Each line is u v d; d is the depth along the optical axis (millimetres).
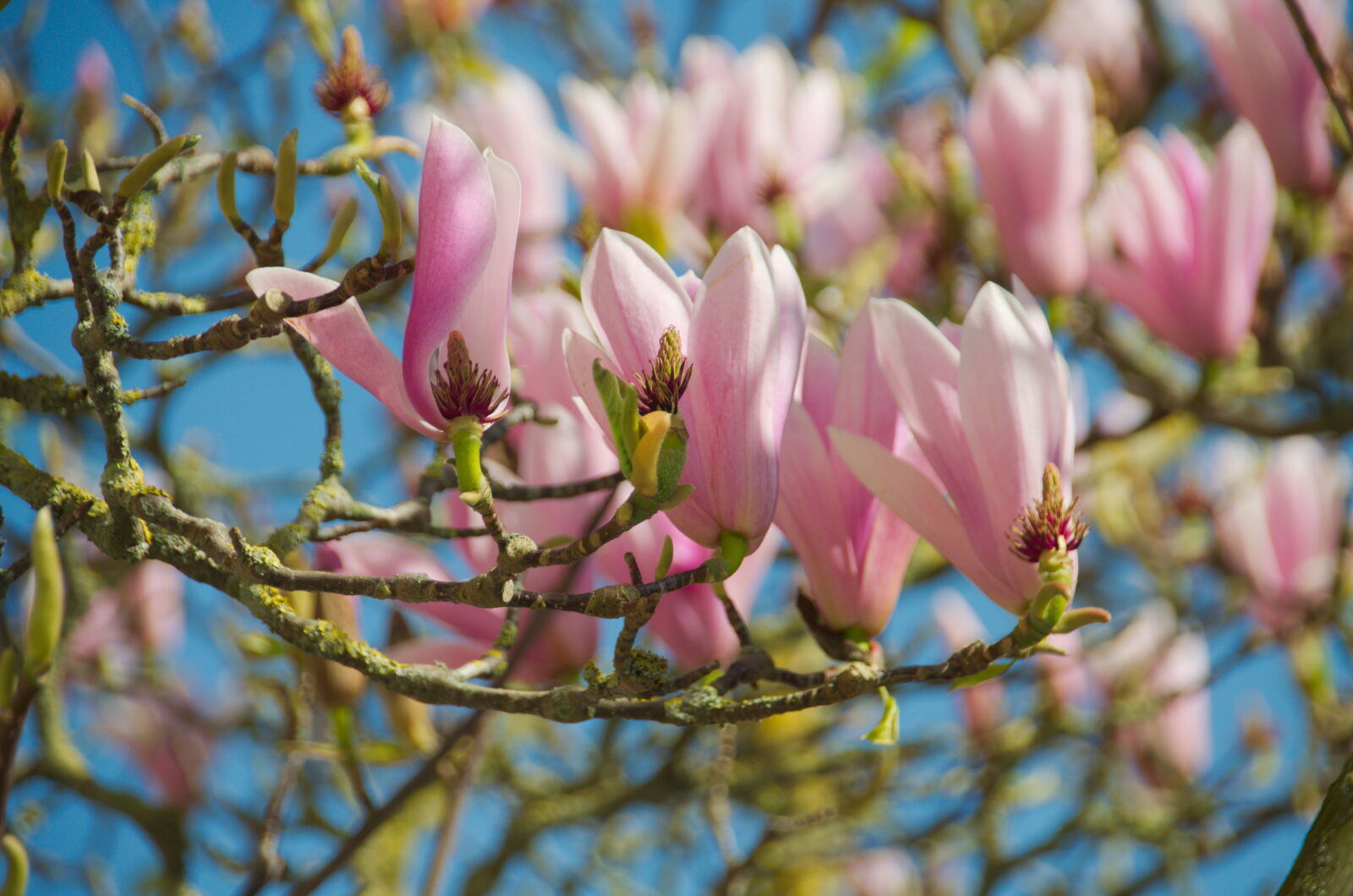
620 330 1186
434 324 1164
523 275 1751
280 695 1418
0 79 1306
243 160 1287
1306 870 1183
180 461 1851
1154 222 1690
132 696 1986
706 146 1756
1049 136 1688
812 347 1256
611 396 1132
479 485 1160
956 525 1206
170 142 1187
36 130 1952
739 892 1486
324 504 1273
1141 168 1703
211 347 1183
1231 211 1652
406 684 1213
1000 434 1192
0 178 1260
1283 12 1819
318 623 1217
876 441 1233
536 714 1201
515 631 1253
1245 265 1676
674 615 1338
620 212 1670
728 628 1340
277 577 1186
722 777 1482
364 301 1515
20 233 1259
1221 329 1689
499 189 1174
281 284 1180
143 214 1240
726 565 1178
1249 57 1833
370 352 1172
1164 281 1695
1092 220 1920
